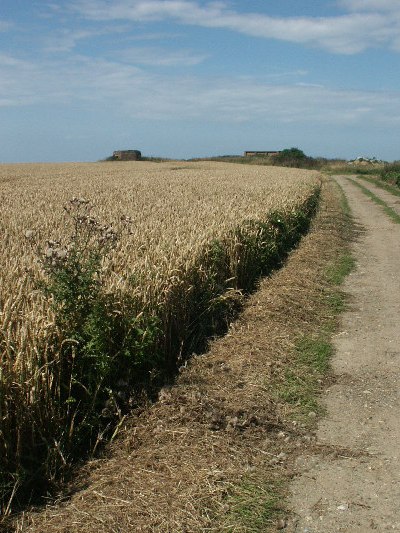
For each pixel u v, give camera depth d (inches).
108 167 2383.1
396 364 283.0
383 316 362.6
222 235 387.2
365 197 1296.8
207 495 167.9
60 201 648.4
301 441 207.9
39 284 212.4
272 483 179.9
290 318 340.5
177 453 189.2
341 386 257.3
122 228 376.5
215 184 1047.0
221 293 346.0
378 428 219.0
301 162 3390.7
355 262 541.3
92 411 201.0
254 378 252.5
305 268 478.6
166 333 260.4
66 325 201.9
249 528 157.2
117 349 225.5
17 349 182.5
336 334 327.9
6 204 606.2
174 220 440.8
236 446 197.8
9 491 165.9
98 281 214.4
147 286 253.3
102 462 186.1
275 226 542.0
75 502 164.9
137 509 160.4
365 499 173.8
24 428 174.2
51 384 184.5
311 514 166.2
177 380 244.1
